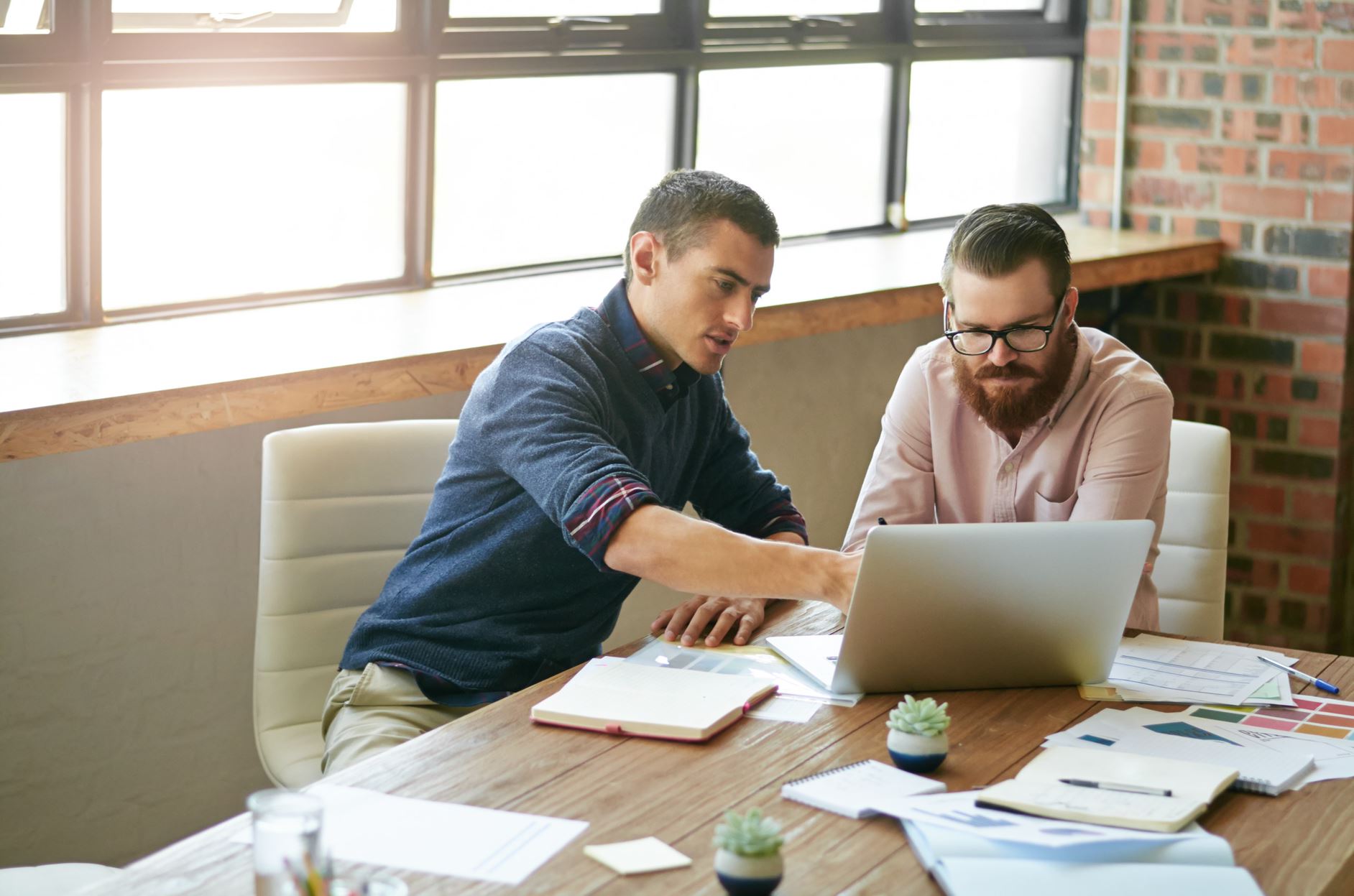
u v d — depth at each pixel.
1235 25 3.80
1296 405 3.82
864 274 3.38
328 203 2.94
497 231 3.23
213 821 2.73
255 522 2.70
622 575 2.04
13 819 2.46
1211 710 1.69
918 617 1.65
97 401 2.12
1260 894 1.22
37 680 2.45
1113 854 1.28
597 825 1.36
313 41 2.81
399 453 2.29
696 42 3.42
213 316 2.77
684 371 2.03
